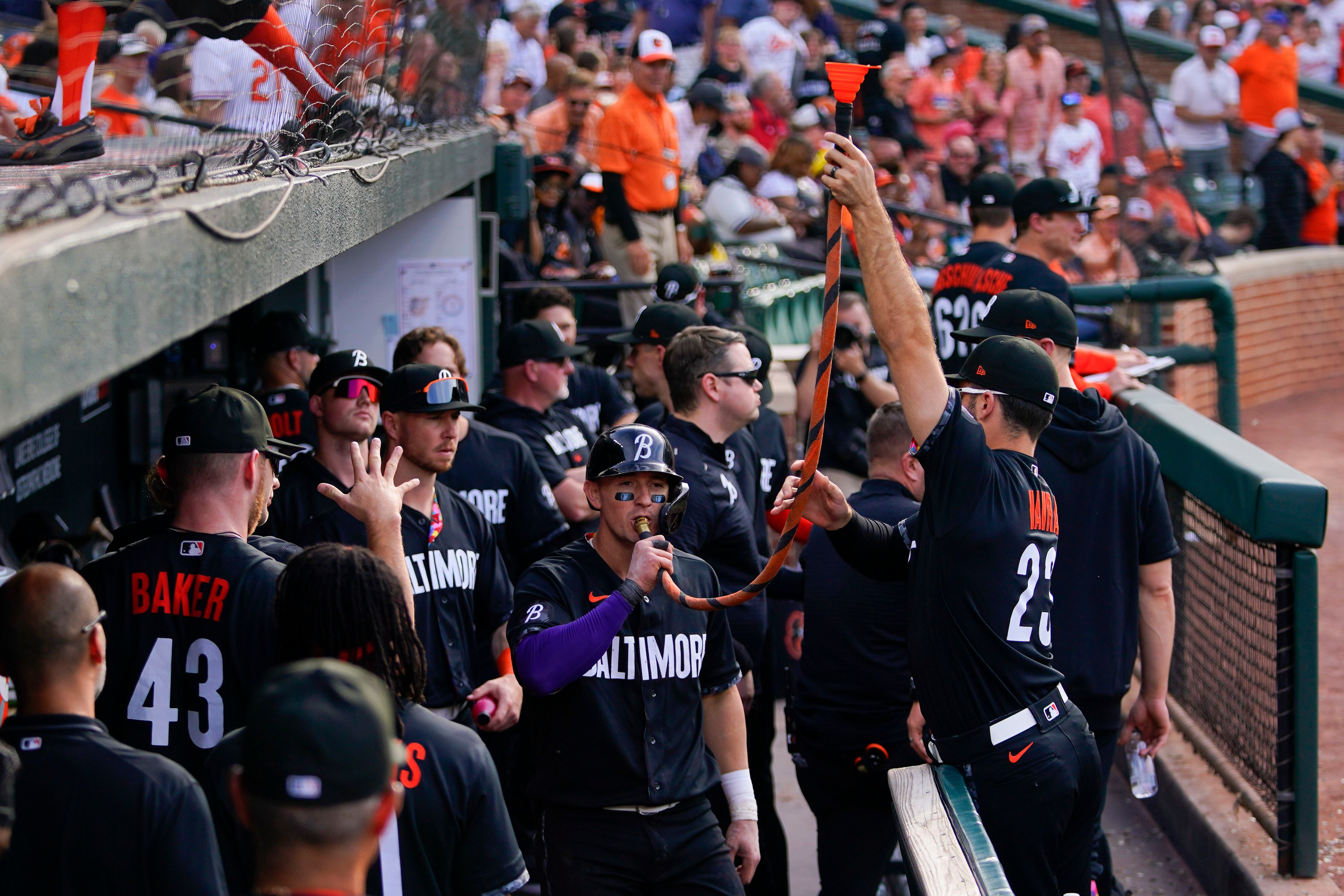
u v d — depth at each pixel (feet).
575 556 25.35
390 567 18.47
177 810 16.80
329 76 26.16
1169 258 61.93
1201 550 39.75
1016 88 104.53
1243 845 33.99
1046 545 24.64
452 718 28.86
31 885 16.37
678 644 24.90
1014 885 24.40
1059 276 42.19
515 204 57.36
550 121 73.41
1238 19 124.26
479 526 30.19
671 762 24.50
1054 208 42.78
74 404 42.14
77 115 21.29
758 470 37.68
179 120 23.21
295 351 41.32
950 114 102.27
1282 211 100.17
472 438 34.55
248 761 11.79
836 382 51.72
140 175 16.51
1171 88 102.68
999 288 42.50
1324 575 59.36
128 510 47.96
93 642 17.38
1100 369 48.52
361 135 28.99
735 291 65.46
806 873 37.52
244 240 17.30
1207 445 36.65
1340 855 33.86
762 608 32.76
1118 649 30.53
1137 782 33.40
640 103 64.59
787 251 78.13
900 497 31.65
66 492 41.14
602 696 24.20
